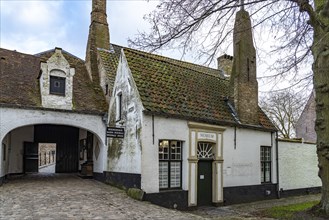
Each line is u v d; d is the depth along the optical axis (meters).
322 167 9.35
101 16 20.78
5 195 11.41
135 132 12.58
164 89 13.91
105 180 15.82
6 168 17.08
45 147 32.38
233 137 15.17
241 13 11.23
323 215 9.06
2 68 16.53
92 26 20.48
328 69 9.32
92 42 20.25
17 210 8.86
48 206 9.47
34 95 15.54
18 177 18.31
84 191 12.70
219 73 23.62
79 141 22.20
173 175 12.76
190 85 15.56
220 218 10.56
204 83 16.69
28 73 17.25
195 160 13.25
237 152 15.26
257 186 16.14
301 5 9.22
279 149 17.95
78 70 19.73
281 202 15.77
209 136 13.99
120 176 13.84
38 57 19.34
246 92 16.52
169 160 12.69
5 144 16.14
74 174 20.80
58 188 13.43
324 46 9.34
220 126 14.47
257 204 14.94
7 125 14.12
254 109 16.80
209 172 14.12
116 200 10.97
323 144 9.30
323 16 9.39
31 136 21.05
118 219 8.10
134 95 12.97
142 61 14.80
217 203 13.94
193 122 13.40
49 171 23.58
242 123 15.82
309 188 19.64
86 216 8.27
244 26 11.15
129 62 14.11
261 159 16.91
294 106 25.56
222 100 16.45
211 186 14.11
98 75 19.52
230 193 14.65
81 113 16.02
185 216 9.14
